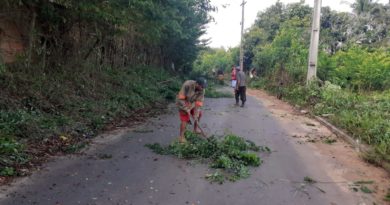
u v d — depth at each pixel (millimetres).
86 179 5371
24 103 8062
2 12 8633
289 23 32531
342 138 9125
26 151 6223
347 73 17766
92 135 8078
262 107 15055
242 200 4871
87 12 9453
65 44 11000
